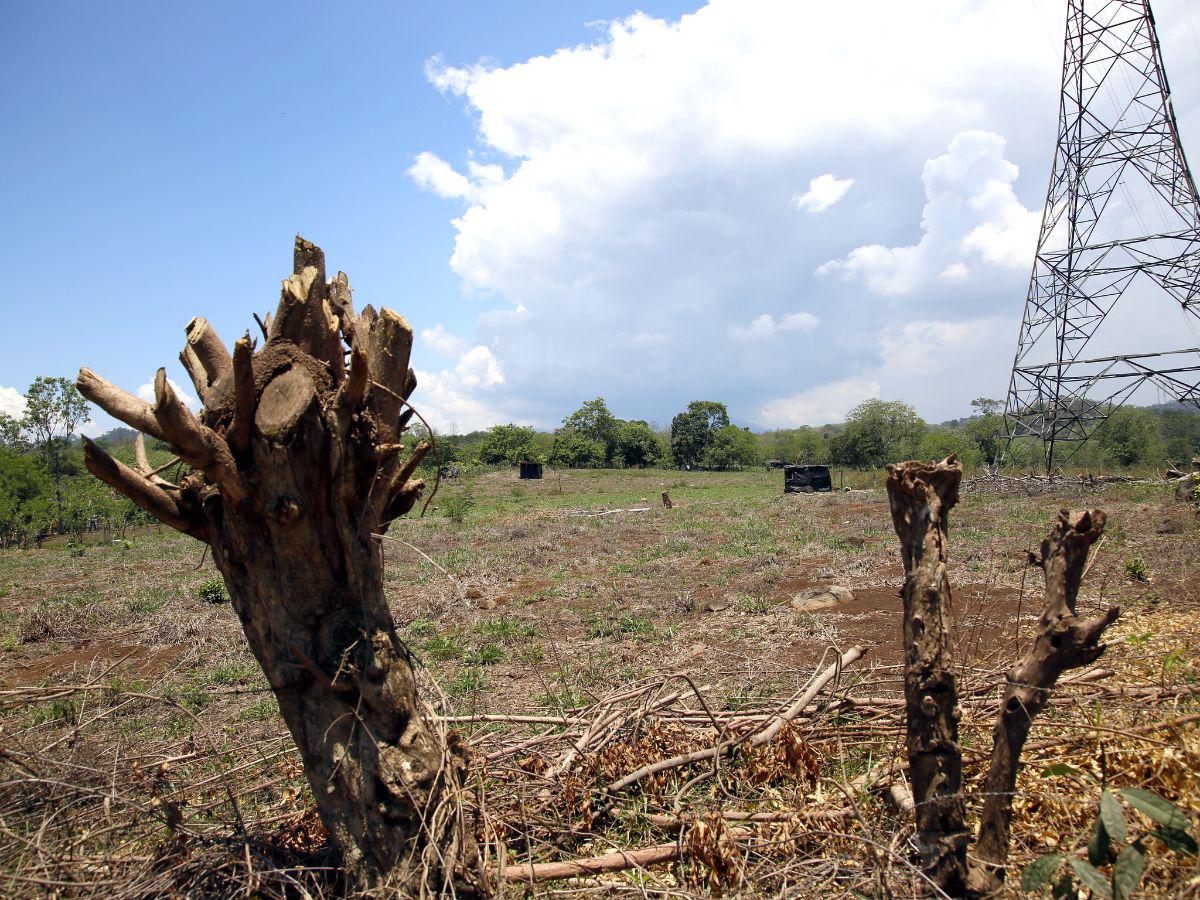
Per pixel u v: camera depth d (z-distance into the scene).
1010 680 2.60
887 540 14.69
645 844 3.47
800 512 21.78
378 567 2.80
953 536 13.66
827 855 3.09
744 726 4.36
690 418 72.75
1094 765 3.44
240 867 3.04
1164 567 8.94
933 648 2.56
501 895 2.74
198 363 3.02
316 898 2.80
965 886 2.52
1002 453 30.67
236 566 2.78
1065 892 2.36
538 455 65.69
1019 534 13.30
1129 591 8.09
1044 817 3.13
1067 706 4.17
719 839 2.95
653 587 11.52
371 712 2.65
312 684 2.71
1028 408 26.89
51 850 2.99
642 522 21.67
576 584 12.27
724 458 69.94
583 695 6.12
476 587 11.92
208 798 4.08
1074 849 2.79
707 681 6.13
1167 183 23.14
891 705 4.53
